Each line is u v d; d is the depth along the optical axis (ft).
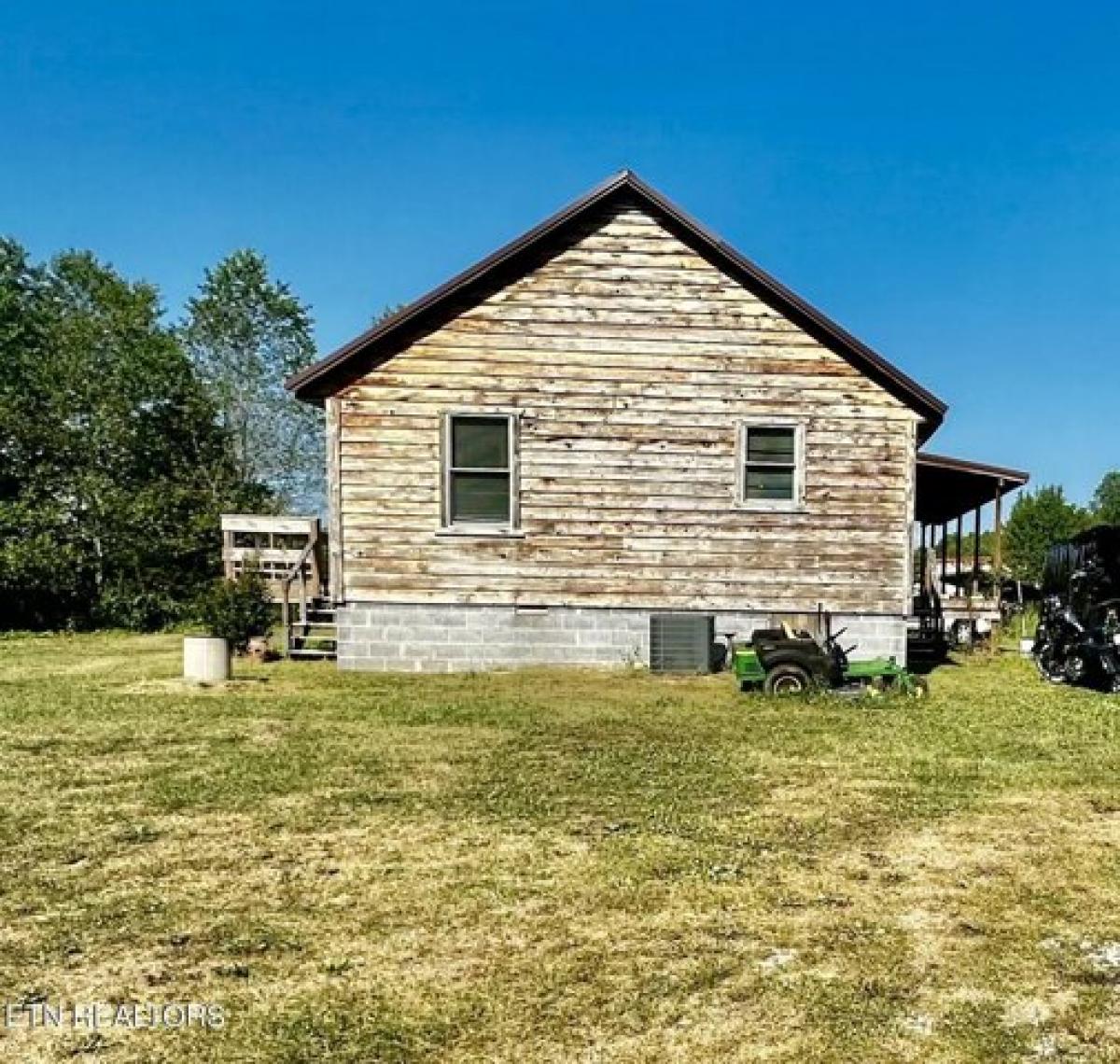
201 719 27.12
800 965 11.48
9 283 98.07
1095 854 15.65
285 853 15.51
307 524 59.88
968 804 18.61
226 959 11.60
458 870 14.70
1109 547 36.09
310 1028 9.93
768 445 38.19
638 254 37.78
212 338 119.65
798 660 31.99
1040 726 26.68
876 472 38.14
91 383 76.28
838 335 37.22
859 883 14.24
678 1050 9.53
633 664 37.78
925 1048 9.61
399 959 11.60
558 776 20.58
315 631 46.26
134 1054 9.47
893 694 31.86
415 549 37.58
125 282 95.55
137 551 70.74
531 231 36.78
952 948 11.98
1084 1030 9.96
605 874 14.53
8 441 69.00
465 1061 9.33
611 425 37.83
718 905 13.33
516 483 37.65
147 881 14.24
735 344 37.86
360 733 25.20
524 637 37.68
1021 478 46.09
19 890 13.87
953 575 79.61
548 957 11.67
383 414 37.45
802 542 38.11
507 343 37.60
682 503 37.91
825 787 19.79
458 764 21.59
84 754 22.59
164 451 87.86
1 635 62.54
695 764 21.70
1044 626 39.32
